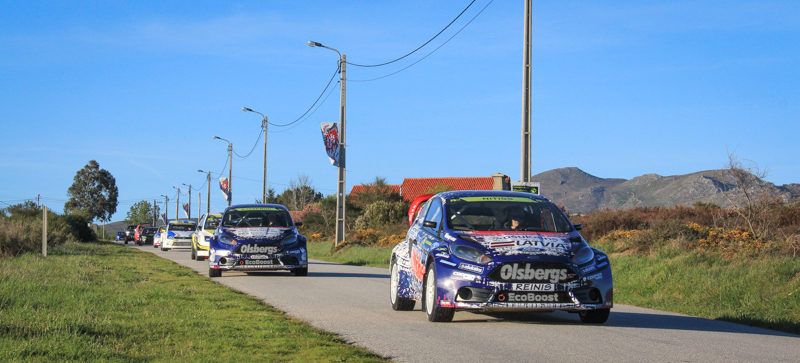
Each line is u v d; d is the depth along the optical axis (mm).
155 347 6340
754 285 11117
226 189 58156
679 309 10859
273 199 79438
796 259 12445
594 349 6562
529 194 9320
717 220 23266
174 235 34344
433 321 8289
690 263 14117
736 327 8461
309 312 9391
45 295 9781
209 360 5781
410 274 9227
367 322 8391
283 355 6094
